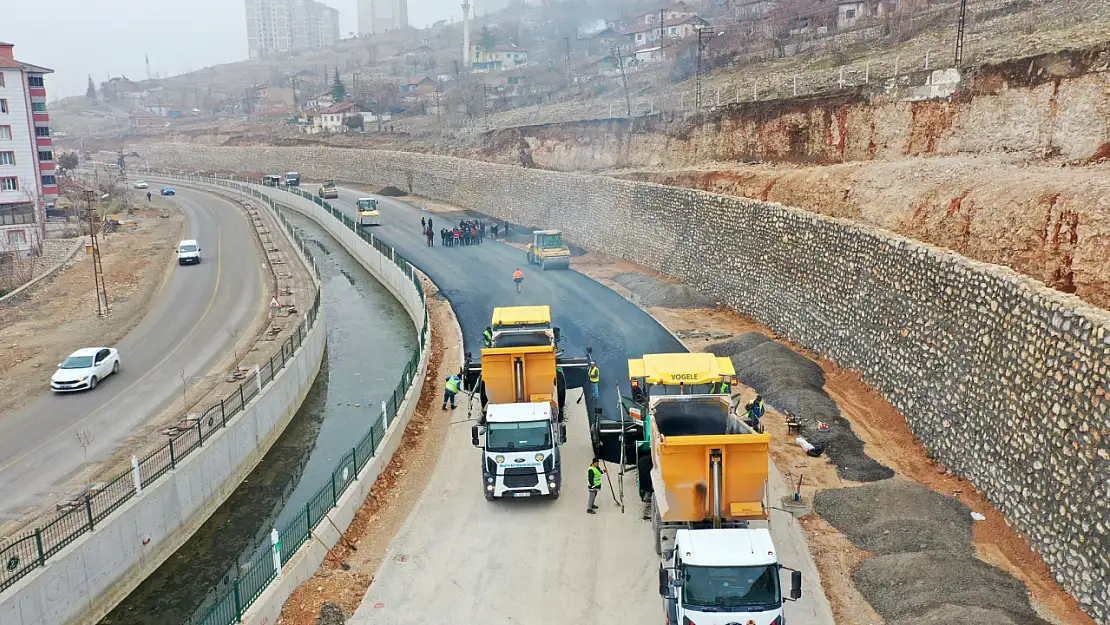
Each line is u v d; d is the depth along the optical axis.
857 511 20.48
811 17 82.75
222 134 164.00
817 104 46.12
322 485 27.27
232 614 16.50
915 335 25.12
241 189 115.62
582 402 30.16
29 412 30.58
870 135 42.12
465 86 147.00
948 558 17.50
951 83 37.34
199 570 22.48
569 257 55.09
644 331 38.78
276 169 133.50
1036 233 22.73
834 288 31.56
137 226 81.81
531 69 147.38
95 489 22.61
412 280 48.75
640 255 53.94
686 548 15.55
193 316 45.94
